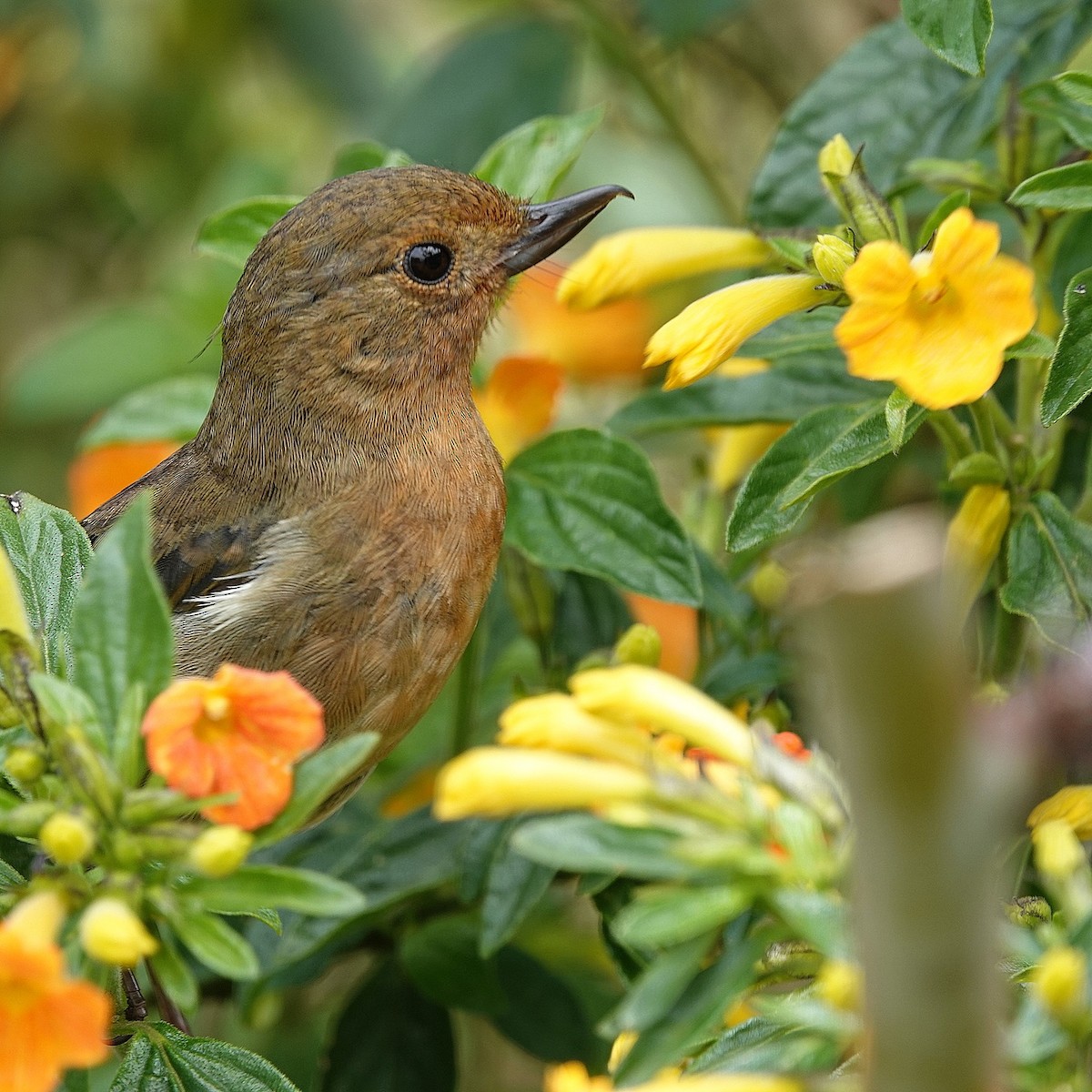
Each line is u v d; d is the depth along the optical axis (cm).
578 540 170
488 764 163
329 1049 171
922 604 137
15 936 163
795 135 171
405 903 171
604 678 164
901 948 148
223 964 164
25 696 165
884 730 141
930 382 165
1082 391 166
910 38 171
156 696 164
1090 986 163
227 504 171
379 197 171
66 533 167
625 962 168
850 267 165
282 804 164
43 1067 163
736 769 164
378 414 170
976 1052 150
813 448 167
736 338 167
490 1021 171
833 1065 163
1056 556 167
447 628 170
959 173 169
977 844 146
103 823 164
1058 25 171
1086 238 170
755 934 163
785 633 170
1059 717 151
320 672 170
